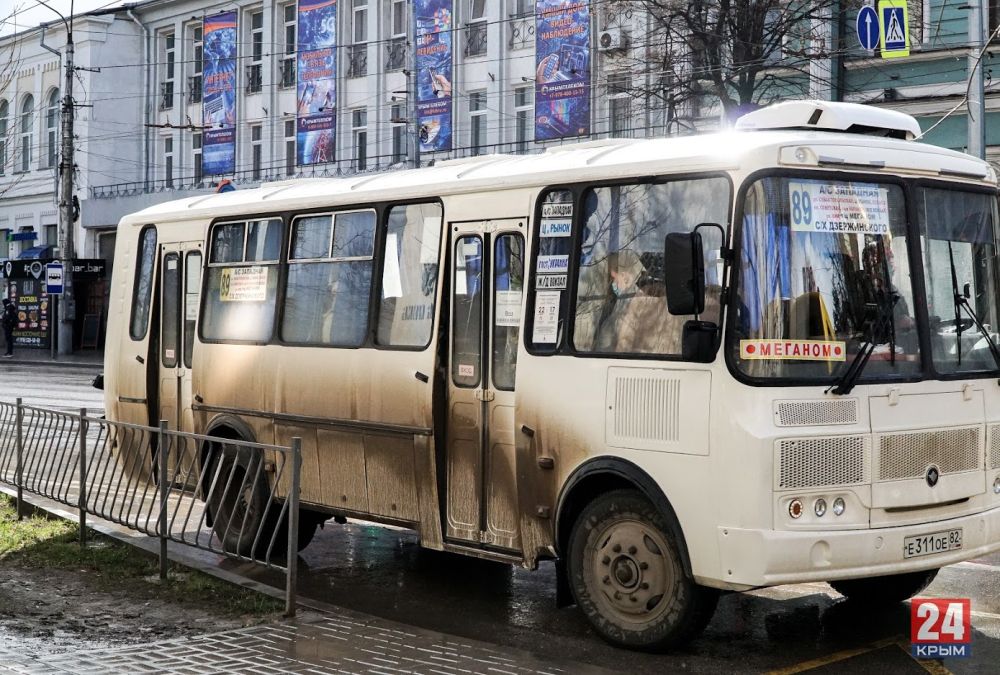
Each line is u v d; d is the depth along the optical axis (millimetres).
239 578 9039
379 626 7809
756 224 7191
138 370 12000
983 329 8070
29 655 7094
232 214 11094
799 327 7191
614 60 31531
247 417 10664
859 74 26656
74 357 44156
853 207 7523
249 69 44750
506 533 8414
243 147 44812
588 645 7719
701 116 28234
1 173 54594
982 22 21031
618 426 7617
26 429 11648
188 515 9531
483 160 9234
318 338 10039
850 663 7215
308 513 10547
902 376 7520
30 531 10867
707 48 25297
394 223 9461
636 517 7559
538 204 8344
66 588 8875
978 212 8227
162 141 49625
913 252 7742
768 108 8398
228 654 7133
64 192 43469
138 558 9867
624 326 7715
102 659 7016
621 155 8016
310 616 8062
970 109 21062
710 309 7230
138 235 12250
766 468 6926
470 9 37062
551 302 8172
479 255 8719
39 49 52375
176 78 48250
